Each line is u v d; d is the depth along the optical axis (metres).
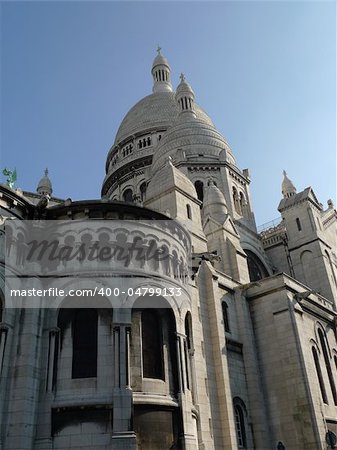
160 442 23.08
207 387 30.45
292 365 34.84
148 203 40.62
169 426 23.84
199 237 39.25
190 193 41.12
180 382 25.25
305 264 53.38
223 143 60.94
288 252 55.28
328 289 50.41
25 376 22.48
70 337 24.20
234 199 57.12
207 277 35.16
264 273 54.72
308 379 34.00
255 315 38.38
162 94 85.31
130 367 23.88
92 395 22.55
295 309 36.97
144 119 78.50
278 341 36.28
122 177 72.25
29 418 21.80
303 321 38.38
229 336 35.47
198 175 55.88
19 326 23.81
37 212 27.08
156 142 73.62
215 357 32.41
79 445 21.58
